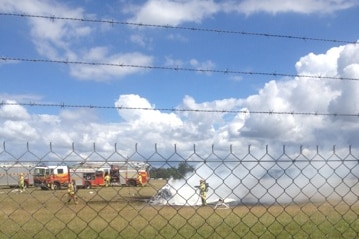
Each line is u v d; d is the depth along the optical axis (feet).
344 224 30.09
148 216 26.03
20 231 29.22
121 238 28.25
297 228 30.14
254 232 30.35
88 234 28.89
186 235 28.63
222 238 29.04
